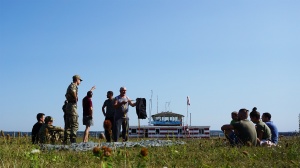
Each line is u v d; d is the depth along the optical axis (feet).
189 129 125.29
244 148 36.83
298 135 60.34
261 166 25.08
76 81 50.14
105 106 55.26
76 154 33.35
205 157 30.78
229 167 24.38
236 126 41.50
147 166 25.94
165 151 35.32
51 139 48.26
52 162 27.81
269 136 43.68
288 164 25.00
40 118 51.55
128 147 41.73
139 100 55.72
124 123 54.65
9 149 35.40
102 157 20.48
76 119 49.67
